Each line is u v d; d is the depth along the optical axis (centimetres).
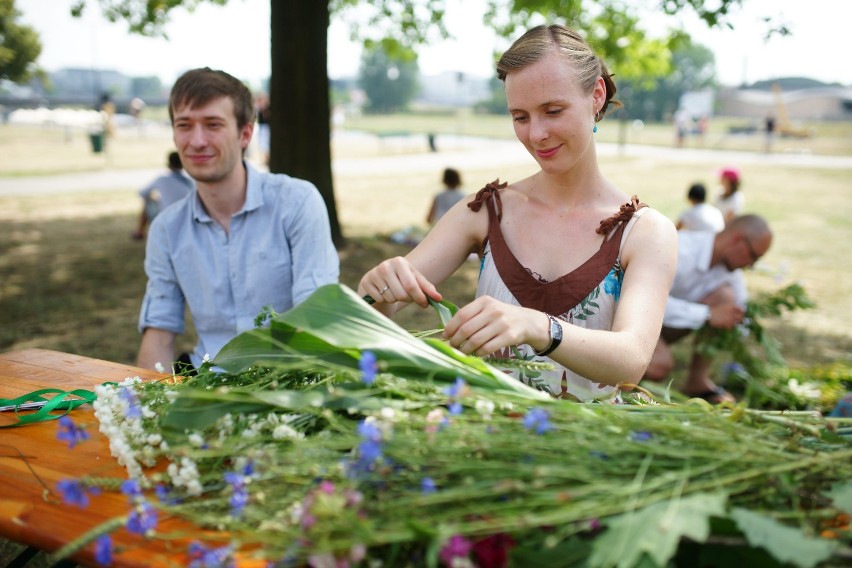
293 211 245
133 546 107
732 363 404
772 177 1966
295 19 752
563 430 108
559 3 869
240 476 103
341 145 2977
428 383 119
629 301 154
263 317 144
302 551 90
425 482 96
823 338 589
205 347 251
